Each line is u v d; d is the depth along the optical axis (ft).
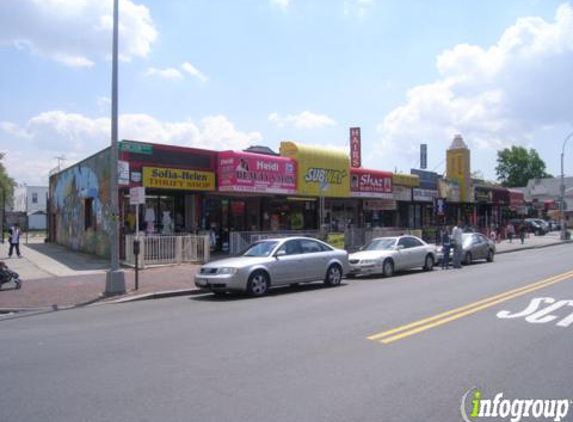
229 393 17.13
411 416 15.07
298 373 19.29
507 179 316.60
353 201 100.53
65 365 20.99
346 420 14.76
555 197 257.55
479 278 51.21
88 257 71.61
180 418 15.01
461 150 125.90
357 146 97.04
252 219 82.23
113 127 43.65
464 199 124.88
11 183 180.55
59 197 100.73
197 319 31.14
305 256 45.52
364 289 44.52
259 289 41.52
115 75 43.78
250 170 71.10
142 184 62.90
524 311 31.76
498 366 20.10
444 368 19.83
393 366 20.11
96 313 34.78
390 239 61.11
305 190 79.71
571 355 21.65
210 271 41.37
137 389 17.71
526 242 128.57
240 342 24.47
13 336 27.25
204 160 69.67
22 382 18.78
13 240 74.95
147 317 32.45
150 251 60.29
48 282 49.19
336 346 23.31
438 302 35.63
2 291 44.11
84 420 14.99
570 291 40.47
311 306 35.19
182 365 20.63
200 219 73.82
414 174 110.42
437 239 100.73
